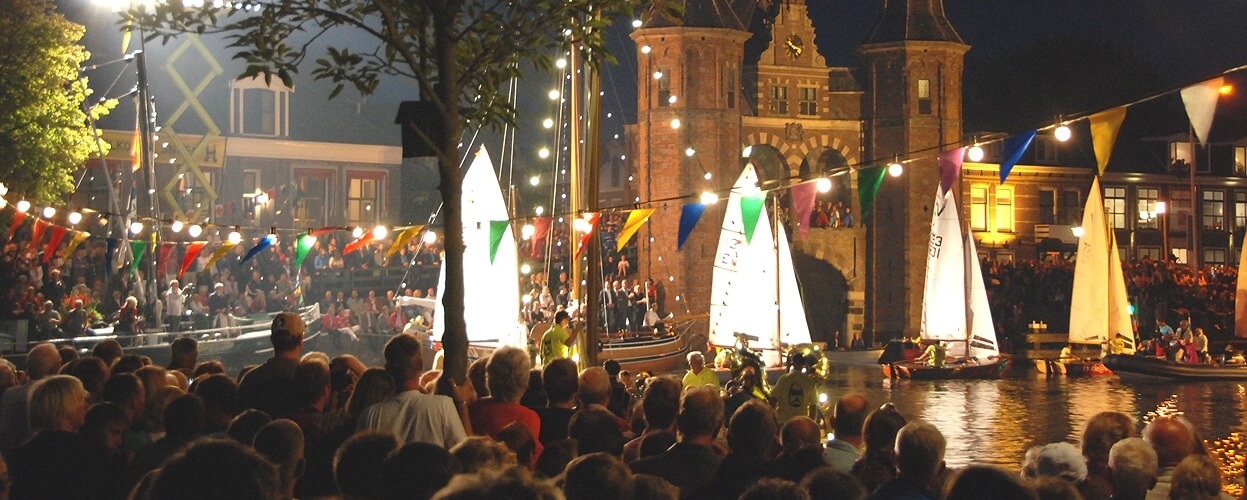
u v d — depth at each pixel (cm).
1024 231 8188
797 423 1073
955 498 640
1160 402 4812
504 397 1115
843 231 7306
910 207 7350
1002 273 7175
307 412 1102
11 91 4350
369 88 1384
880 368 6194
